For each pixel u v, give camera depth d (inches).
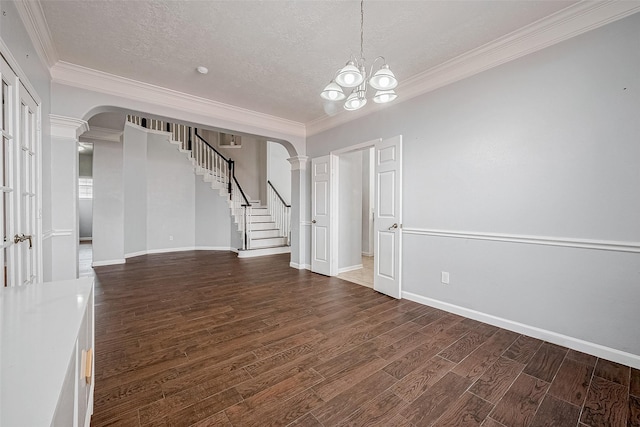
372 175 256.5
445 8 80.0
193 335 91.4
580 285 81.7
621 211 75.2
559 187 85.3
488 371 71.6
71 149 115.7
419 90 122.4
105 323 100.5
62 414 23.4
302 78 123.8
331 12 82.2
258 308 117.0
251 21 86.4
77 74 113.8
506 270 96.7
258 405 58.8
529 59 91.1
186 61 109.6
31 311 36.6
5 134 64.4
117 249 209.5
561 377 69.1
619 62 75.2
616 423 54.1
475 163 104.4
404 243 129.6
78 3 77.9
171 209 269.0
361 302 125.3
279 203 283.0
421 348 83.4
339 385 65.7
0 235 62.4
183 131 279.3
